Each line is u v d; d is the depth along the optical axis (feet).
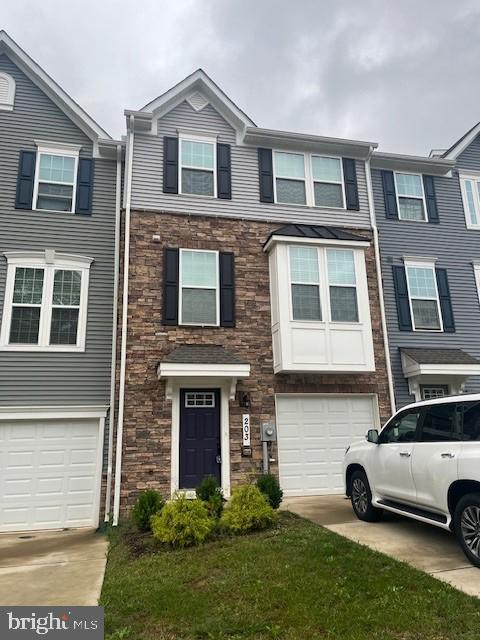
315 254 35.53
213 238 35.83
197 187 36.96
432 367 35.76
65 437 31.50
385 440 21.83
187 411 32.04
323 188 39.96
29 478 30.42
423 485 18.29
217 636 11.75
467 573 15.06
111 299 34.32
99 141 36.27
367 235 39.34
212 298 34.58
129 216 34.35
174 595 14.67
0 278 32.55
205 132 38.11
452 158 45.06
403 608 12.59
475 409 16.88
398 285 39.88
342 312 34.94
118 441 29.81
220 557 18.22
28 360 31.71
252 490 23.38
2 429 30.73
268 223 37.42
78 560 21.21
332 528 22.00
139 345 31.99
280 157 39.65
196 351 32.17
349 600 13.38
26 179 34.83
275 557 17.67
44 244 33.99
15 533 28.99
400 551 17.74
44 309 32.73
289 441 33.63
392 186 42.45
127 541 23.26
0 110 35.68
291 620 12.34
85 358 32.71
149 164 36.06
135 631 12.34
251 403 32.99
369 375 35.73
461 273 42.04
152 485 29.71
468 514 15.96
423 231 42.11
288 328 33.45
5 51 36.88
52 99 37.04
